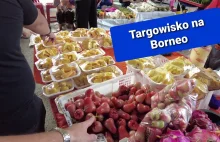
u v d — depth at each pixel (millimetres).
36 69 1389
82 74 1253
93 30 1741
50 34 1480
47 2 3305
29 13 854
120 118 797
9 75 742
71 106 804
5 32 688
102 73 1189
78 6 2512
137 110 807
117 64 1340
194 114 706
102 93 990
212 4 1373
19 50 778
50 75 1243
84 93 913
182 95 677
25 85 816
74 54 1424
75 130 566
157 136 597
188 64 1052
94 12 2746
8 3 691
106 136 762
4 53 706
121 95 921
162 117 612
